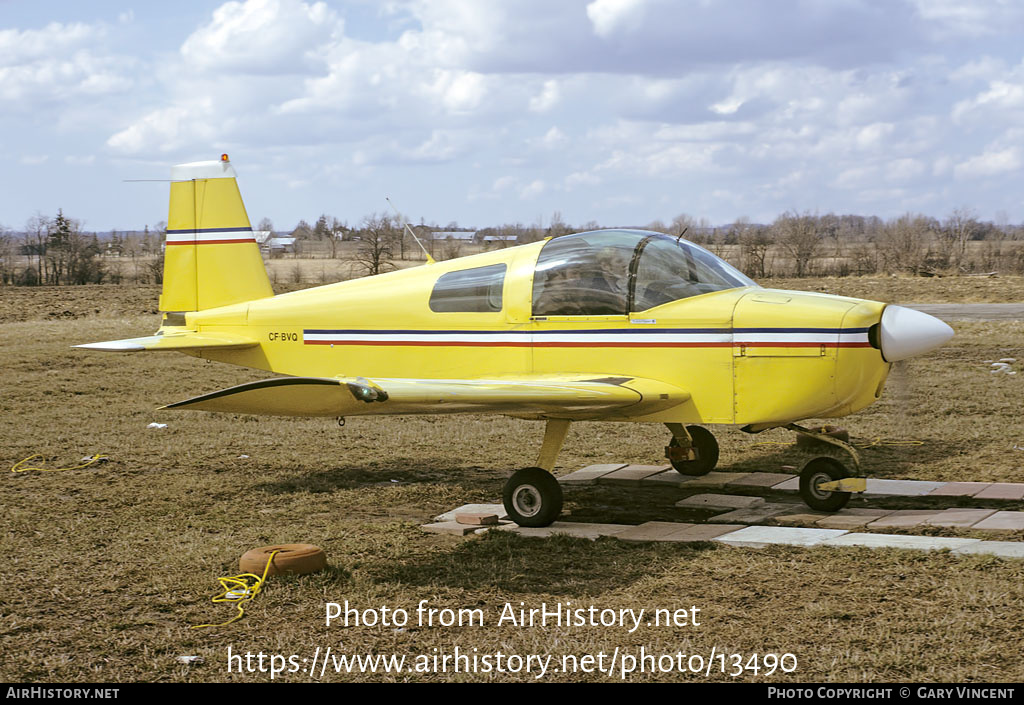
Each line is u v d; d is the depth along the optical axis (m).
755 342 6.47
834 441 6.67
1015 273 46.09
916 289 31.17
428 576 5.30
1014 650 3.96
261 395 5.14
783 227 66.94
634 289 6.88
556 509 6.44
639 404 6.44
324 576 5.23
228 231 9.14
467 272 7.64
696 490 7.66
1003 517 6.21
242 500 7.36
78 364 15.00
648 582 5.09
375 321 7.97
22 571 5.45
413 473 8.39
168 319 9.30
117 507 7.12
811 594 4.77
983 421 10.02
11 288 36.28
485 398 5.70
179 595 5.00
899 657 3.91
